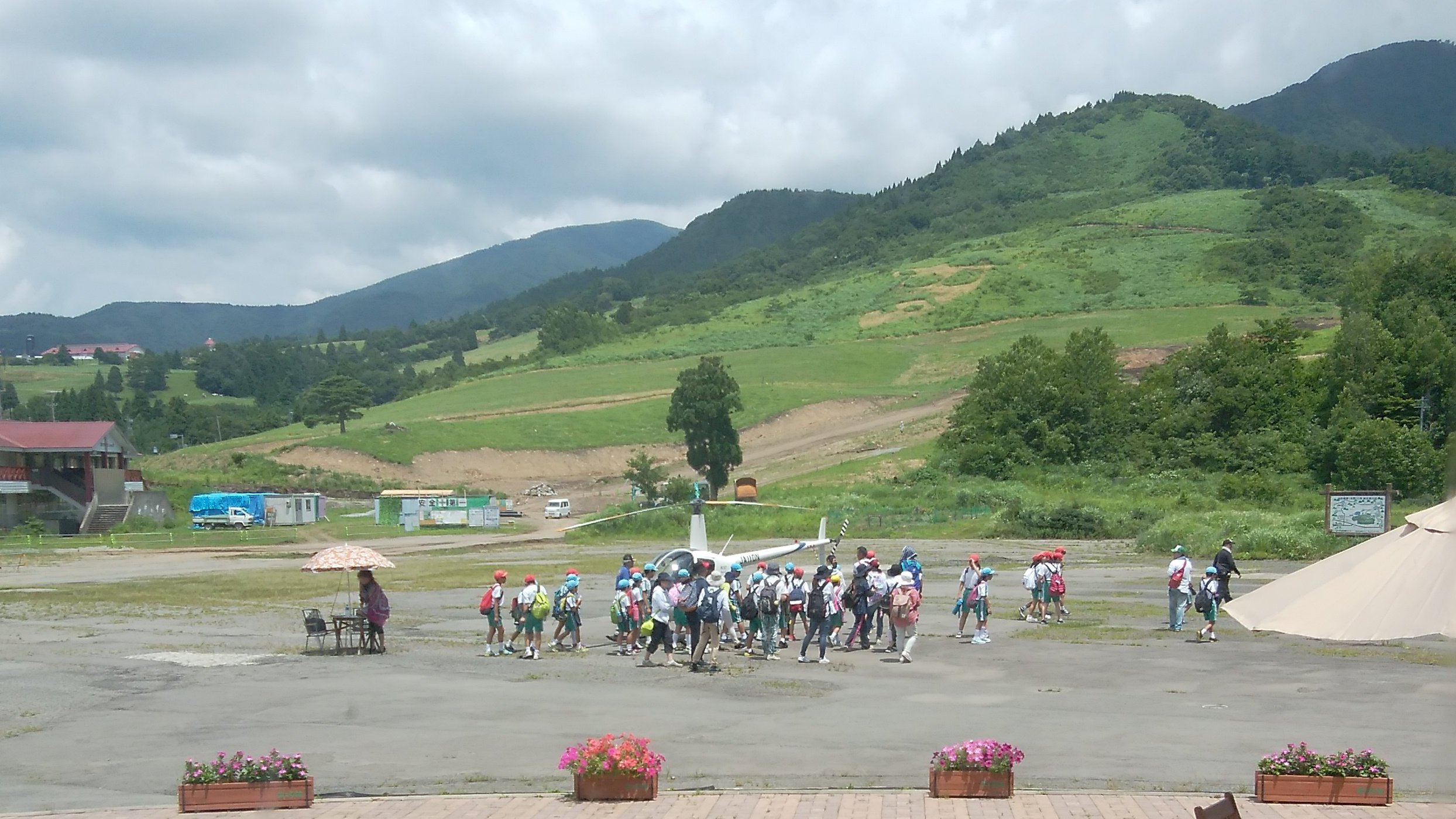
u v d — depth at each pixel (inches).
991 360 3944.4
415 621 1252.5
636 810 487.8
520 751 613.9
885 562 1982.0
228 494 3243.1
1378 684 794.2
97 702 760.3
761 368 6309.1
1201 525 2182.6
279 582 1728.6
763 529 2733.8
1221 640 1031.0
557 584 1663.4
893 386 5821.9
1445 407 3233.3
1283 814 468.1
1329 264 7568.9
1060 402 3636.8
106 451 3198.8
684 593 893.8
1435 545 332.5
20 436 3078.2
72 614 1298.0
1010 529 2546.8
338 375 5777.6
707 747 616.4
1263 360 3705.7
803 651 936.9
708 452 3887.8
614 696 776.3
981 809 479.8
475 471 4677.7
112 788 544.4
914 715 699.4
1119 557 2031.3
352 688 812.6
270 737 652.1
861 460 4030.5
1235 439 3420.3
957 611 1054.4
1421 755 578.9
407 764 585.6
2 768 585.3
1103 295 7470.5
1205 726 657.6
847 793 512.1
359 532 3122.5
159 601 1448.1
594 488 4549.7
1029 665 896.3
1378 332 3400.6
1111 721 674.2
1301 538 1895.9
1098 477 3408.0
